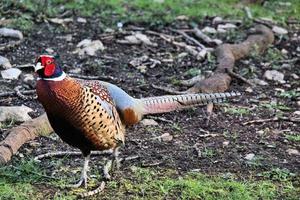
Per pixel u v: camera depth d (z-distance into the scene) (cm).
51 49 1338
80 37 1416
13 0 1541
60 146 945
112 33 1443
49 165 879
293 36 1512
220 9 1661
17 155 908
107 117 781
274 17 1636
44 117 987
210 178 860
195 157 923
